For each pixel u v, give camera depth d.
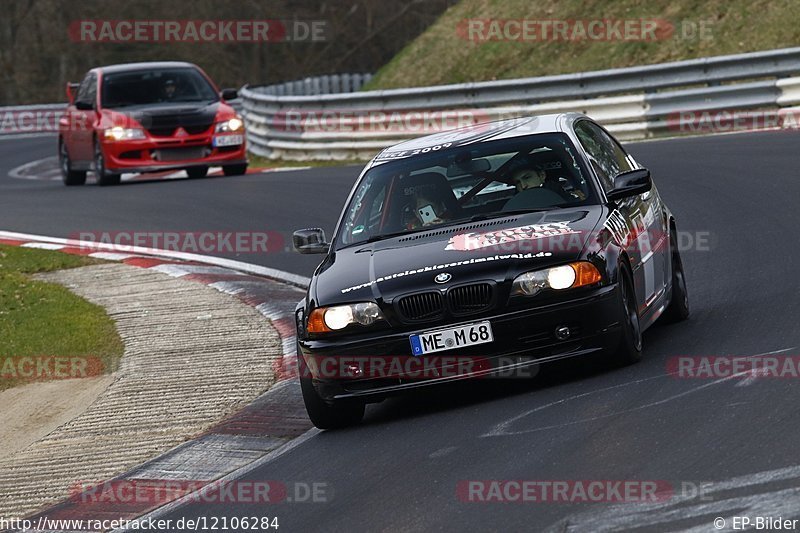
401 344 24.38
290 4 167.50
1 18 178.12
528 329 24.11
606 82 73.31
